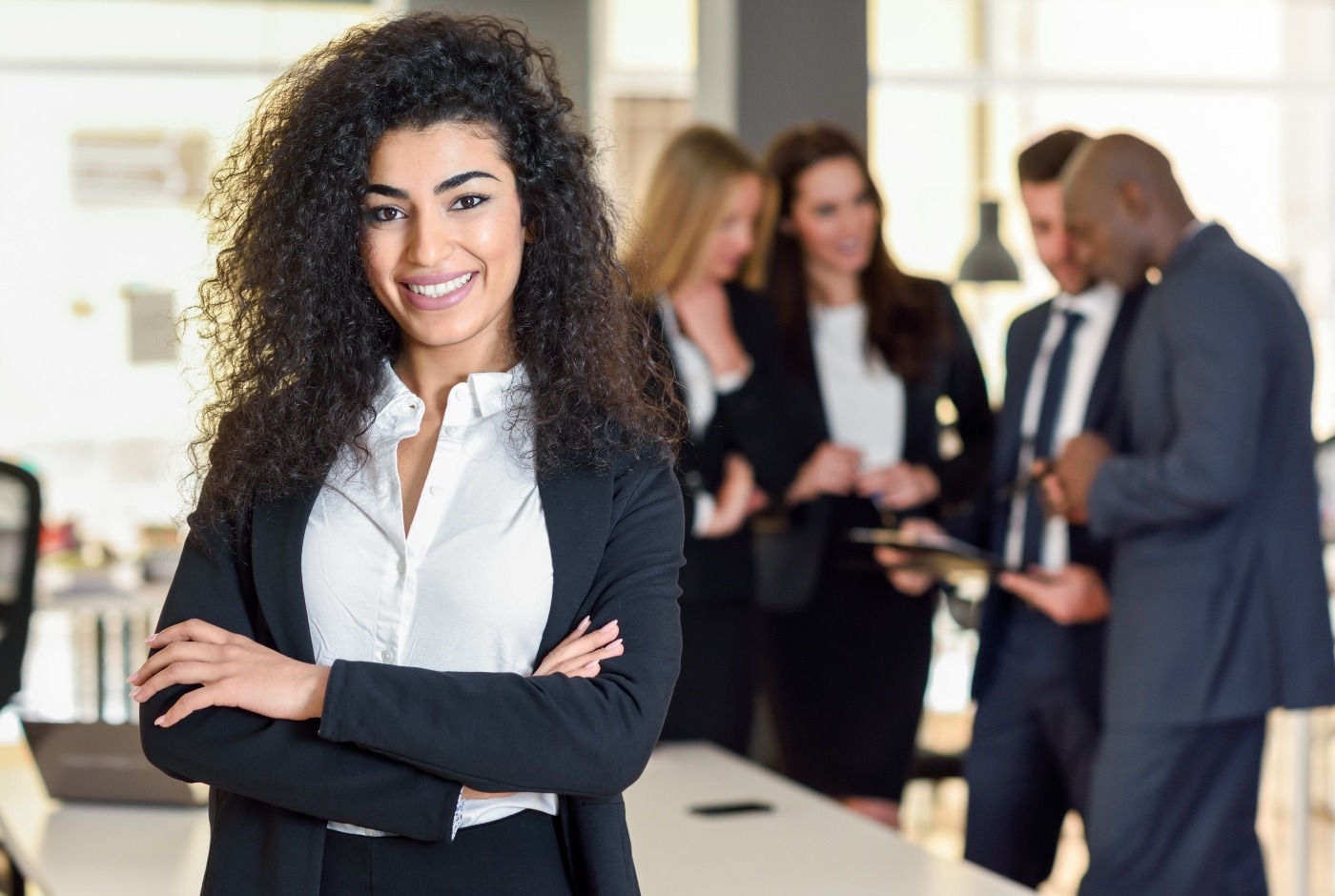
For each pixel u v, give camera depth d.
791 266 3.75
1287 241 5.86
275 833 1.31
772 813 2.35
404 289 1.35
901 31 5.40
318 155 1.38
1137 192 3.15
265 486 1.40
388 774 1.25
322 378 1.42
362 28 1.44
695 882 1.97
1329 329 5.87
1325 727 4.75
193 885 1.90
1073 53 5.61
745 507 3.59
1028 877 3.50
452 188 1.34
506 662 1.35
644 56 6.31
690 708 3.57
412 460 1.41
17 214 6.08
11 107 6.07
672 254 3.58
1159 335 3.02
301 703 1.28
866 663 3.78
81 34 6.08
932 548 3.43
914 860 2.07
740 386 3.61
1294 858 3.50
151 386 5.96
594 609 1.38
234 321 1.48
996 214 4.08
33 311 6.04
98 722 2.30
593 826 1.33
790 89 4.27
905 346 3.76
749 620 3.62
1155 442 3.04
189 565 1.43
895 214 5.09
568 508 1.37
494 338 1.43
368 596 1.35
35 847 2.07
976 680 3.52
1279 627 3.02
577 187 1.44
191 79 6.13
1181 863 3.08
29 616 3.48
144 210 6.14
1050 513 3.32
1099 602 3.26
